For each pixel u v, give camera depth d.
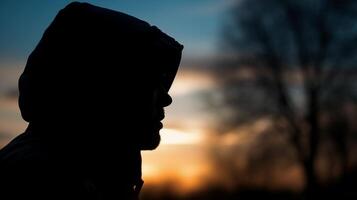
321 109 27.86
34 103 1.40
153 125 1.52
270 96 29.14
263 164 28.55
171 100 1.58
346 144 27.14
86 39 1.44
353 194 26.62
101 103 1.44
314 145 27.56
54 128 1.38
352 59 27.97
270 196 28.34
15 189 1.16
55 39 1.44
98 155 1.42
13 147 1.27
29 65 1.45
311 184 27.44
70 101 1.41
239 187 28.53
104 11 1.49
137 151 1.51
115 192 1.46
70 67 1.43
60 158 1.28
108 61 1.45
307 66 28.50
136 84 1.48
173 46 1.57
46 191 1.18
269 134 28.83
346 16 28.16
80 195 1.24
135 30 1.49
